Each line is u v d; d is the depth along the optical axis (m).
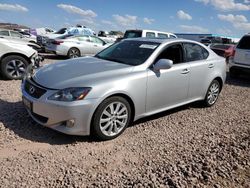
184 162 4.01
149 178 3.56
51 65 5.33
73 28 21.66
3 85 7.51
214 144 4.73
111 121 4.59
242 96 8.62
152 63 5.25
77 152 4.17
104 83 4.45
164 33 15.52
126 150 4.36
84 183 3.42
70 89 4.27
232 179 3.63
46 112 4.31
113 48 6.05
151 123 5.55
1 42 7.97
